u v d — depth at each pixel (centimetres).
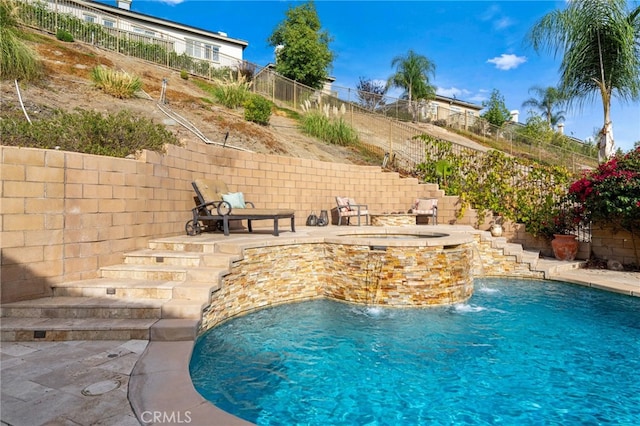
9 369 321
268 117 1420
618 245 909
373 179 1242
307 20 2866
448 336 501
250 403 335
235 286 559
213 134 1118
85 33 1603
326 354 442
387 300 629
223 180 891
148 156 636
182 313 432
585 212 898
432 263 632
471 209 1130
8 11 1170
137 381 299
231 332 505
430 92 3200
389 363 420
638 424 307
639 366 416
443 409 329
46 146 600
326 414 320
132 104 1096
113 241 549
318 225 1079
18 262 433
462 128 2641
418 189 1211
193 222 728
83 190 501
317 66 2795
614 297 692
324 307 632
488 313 599
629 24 955
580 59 1012
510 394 356
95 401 267
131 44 1727
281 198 1043
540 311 609
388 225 1138
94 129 664
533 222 1022
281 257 644
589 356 440
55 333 390
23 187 436
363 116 1747
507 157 1120
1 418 244
